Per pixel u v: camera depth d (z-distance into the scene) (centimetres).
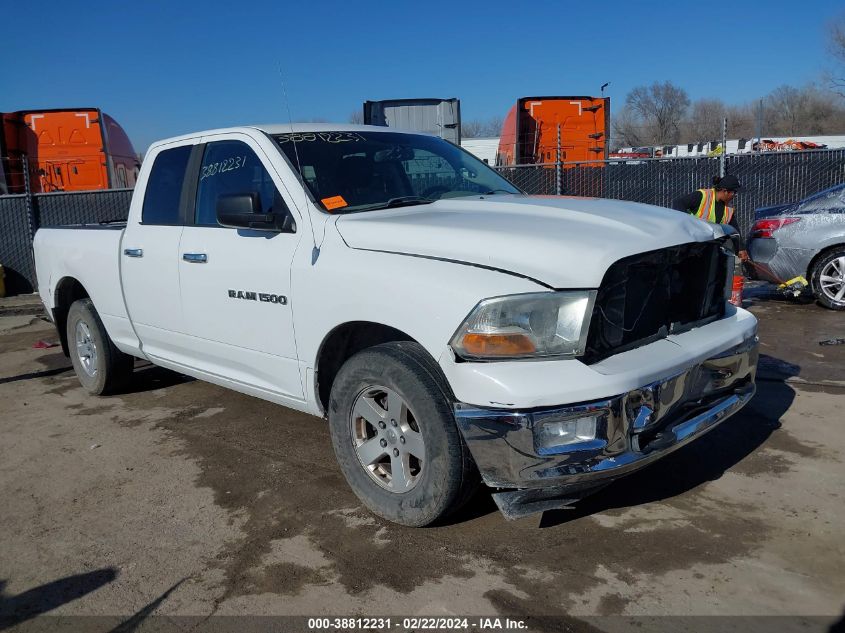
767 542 322
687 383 320
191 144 475
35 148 1552
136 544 351
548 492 296
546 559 318
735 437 440
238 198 385
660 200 1282
